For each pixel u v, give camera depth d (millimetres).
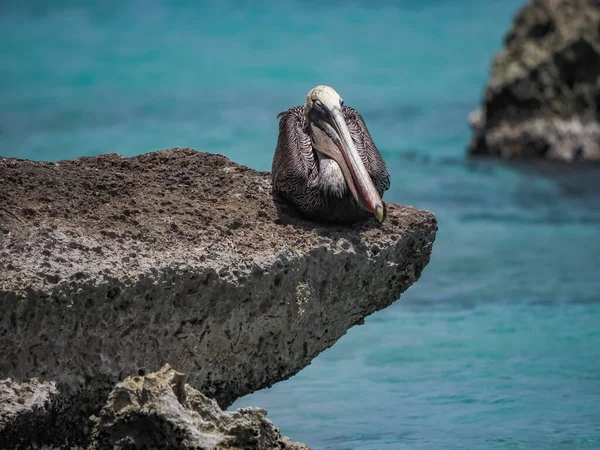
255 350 12664
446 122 48094
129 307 11453
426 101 54281
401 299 22156
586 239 27375
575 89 38469
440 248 26656
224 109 49688
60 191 12609
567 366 16922
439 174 36281
